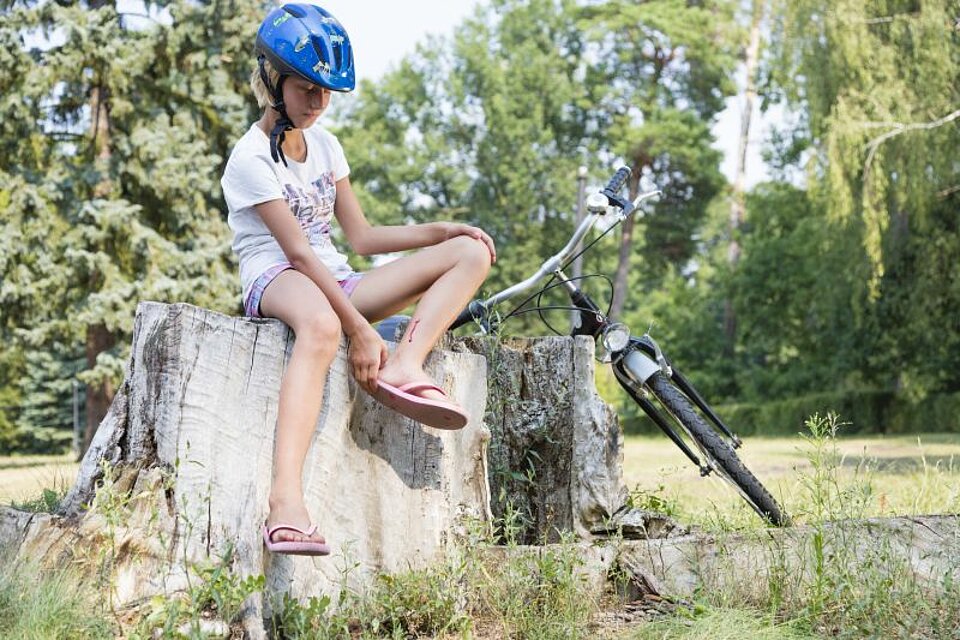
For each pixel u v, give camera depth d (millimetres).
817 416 3744
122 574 3092
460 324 4422
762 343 36312
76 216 20422
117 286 20219
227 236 21391
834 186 19781
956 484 5547
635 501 5070
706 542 3801
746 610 3389
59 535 3215
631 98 42844
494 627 3367
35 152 21188
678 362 39969
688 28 40969
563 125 43562
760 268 34781
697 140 41938
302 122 3395
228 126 21578
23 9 20281
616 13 42688
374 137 42812
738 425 31969
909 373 27719
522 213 41375
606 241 43281
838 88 20234
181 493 3131
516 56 42531
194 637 2826
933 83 19656
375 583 3322
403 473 3418
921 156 19812
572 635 3186
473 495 3613
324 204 3582
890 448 16266
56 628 2881
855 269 23312
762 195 36594
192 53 21125
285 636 3096
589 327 4469
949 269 24609
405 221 42219
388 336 3713
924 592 3572
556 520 4328
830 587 3471
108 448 3365
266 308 3297
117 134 20953
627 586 3738
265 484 3178
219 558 3092
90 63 20688
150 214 21656
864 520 3805
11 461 27359
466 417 3211
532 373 4359
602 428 4309
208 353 3188
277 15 3355
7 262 20172
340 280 3527
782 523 4125
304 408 3113
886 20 20141
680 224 43531
